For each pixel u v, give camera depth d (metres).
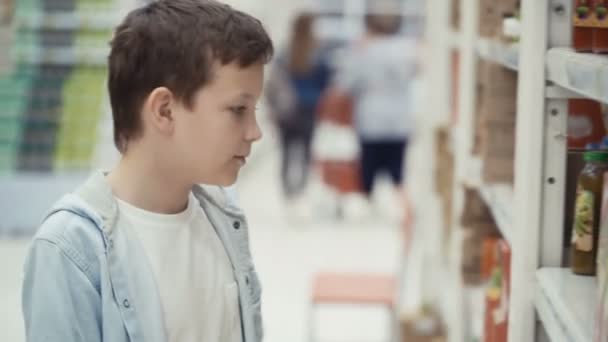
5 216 8.79
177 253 2.04
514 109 3.02
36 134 9.07
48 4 9.48
